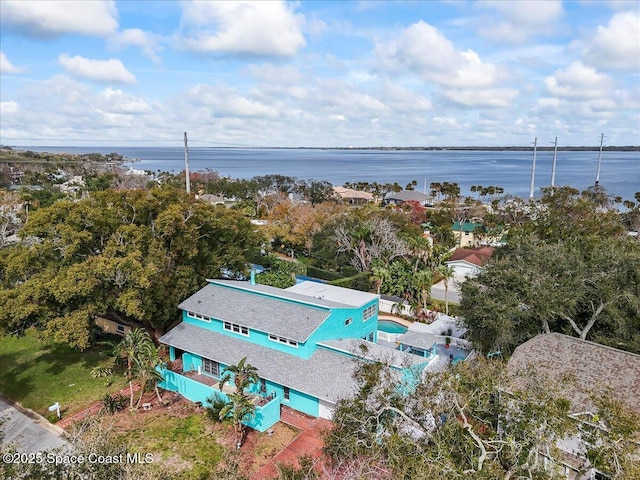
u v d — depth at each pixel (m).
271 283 47.56
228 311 31.02
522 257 32.97
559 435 14.59
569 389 20.39
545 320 29.09
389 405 17.77
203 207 36.72
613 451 13.54
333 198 114.06
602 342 28.56
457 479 13.71
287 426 25.39
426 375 18.56
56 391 28.67
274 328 28.33
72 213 29.27
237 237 40.75
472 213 93.88
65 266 28.72
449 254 53.53
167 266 33.16
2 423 18.30
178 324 33.84
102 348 34.94
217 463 22.12
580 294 28.84
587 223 45.78
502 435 15.75
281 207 73.06
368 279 52.00
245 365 27.64
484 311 29.06
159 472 16.42
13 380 30.05
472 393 16.44
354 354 26.38
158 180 142.62
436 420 16.94
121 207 33.12
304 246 69.06
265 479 20.88
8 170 147.88
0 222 56.44
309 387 25.20
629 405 19.08
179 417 26.16
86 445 14.27
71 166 176.62
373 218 60.59
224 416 24.47
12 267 27.72
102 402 27.30
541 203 66.56
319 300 31.58
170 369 31.41
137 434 24.41
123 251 29.91
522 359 23.48
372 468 16.38
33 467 12.75
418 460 14.80
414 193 129.00
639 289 28.44
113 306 29.31
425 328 38.50
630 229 72.44
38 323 28.50
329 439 20.09
